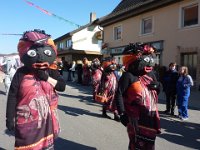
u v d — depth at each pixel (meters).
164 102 12.77
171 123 8.90
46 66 3.76
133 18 22.25
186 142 6.94
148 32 20.80
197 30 16.28
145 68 4.45
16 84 3.73
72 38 42.47
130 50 4.54
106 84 9.07
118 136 7.15
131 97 4.43
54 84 3.86
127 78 4.45
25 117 3.62
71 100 12.78
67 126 7.97
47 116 3.70
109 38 26.02
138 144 4.41
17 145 3.64
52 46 3.86
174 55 17.98
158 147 6.45
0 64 13.61
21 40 3.78
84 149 6.13
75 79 24.27
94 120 8.85
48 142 3.70
